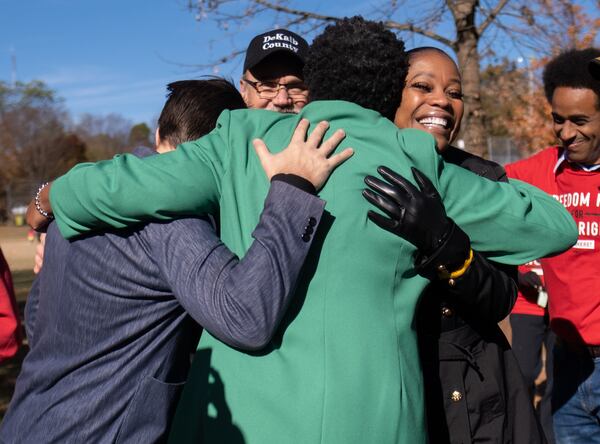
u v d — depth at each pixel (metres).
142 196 1.86
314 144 1.93
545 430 4.57
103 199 1.88
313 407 1.79
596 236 3.32
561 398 3.48
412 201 1.90
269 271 1.77
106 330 1.97
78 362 1.97
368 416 1.80
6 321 3.00
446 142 2.43
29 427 1.97
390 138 1.98
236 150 2.02
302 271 1.87
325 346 1.83
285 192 1.85
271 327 1.78
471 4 6.52
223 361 1.92
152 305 1.97
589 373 3.35
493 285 2.18
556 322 3.45
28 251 26.56
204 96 2.51
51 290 2.07
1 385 6.00
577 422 3.43
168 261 1.88
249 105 3.88
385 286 1.91
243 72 3.94
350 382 1.80
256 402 1.85
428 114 2.37
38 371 2.02
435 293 2.34
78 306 1.99
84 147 61.31
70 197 1.96
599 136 3.29
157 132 2.57
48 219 2.32
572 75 3.26
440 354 2.34
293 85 3.83
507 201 2.07
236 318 1.77
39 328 2.10
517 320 4.83
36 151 56.50
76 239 2.03
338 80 2.05
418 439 1.91
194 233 1.90
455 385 2.34
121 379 1.94
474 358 2.37
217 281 1.81
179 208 1.89
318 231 1.88
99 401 1.92
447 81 2.39
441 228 1.92
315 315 1.85
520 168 3.76
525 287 4.33
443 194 2.03
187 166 1.92
